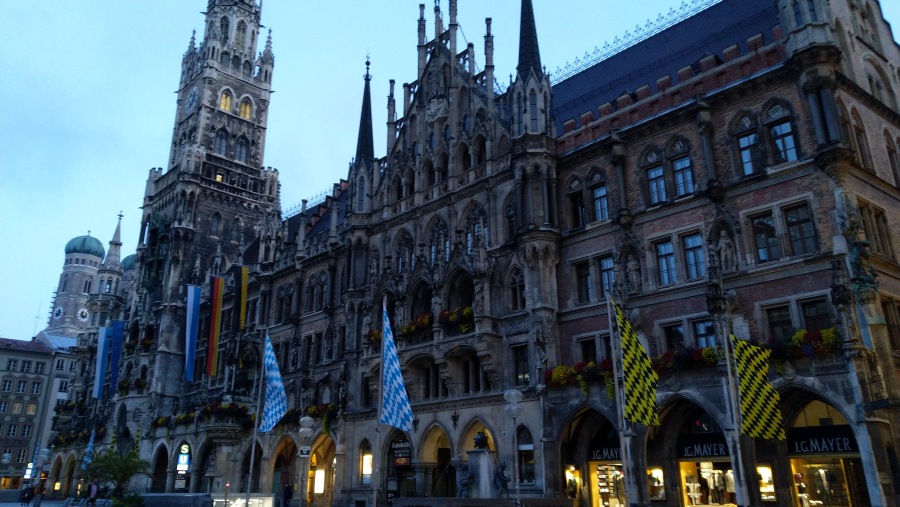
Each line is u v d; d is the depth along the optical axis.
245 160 88.62
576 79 51.75
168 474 65.38
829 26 31.45
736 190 33.50
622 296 36.06
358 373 50.00
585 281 39.25
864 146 33.16
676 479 33.25
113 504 42.88
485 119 46.50
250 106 91.31
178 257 77.88
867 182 31.92
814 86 31.03
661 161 37.00
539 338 38.09
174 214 81.88
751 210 32.72
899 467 26.14
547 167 41.19
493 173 44.19
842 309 27.59
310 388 55.38
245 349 63.19
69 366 127.44
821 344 27.86
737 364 28.02
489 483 29.66
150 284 80.19
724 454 31.80
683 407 33.28
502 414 39.19
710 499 32.38
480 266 41.81
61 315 171.12
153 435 70.38
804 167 31.19
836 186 29.80
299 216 76.50
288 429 54.66
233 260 80.69
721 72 35.88
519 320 40.09
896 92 38.62
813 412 29.94
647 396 25.72
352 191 55.47
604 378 34.34
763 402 27.83
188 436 64.56
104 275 134.75
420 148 51.12
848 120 32.34
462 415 41.28
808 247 30.73
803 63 31.34
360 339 50.78
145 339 76.75
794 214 31.47
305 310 60.22
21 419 119.19
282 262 65.44
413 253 49.00
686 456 33.28
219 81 88.75
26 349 122.62
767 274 31.36
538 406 37.44
